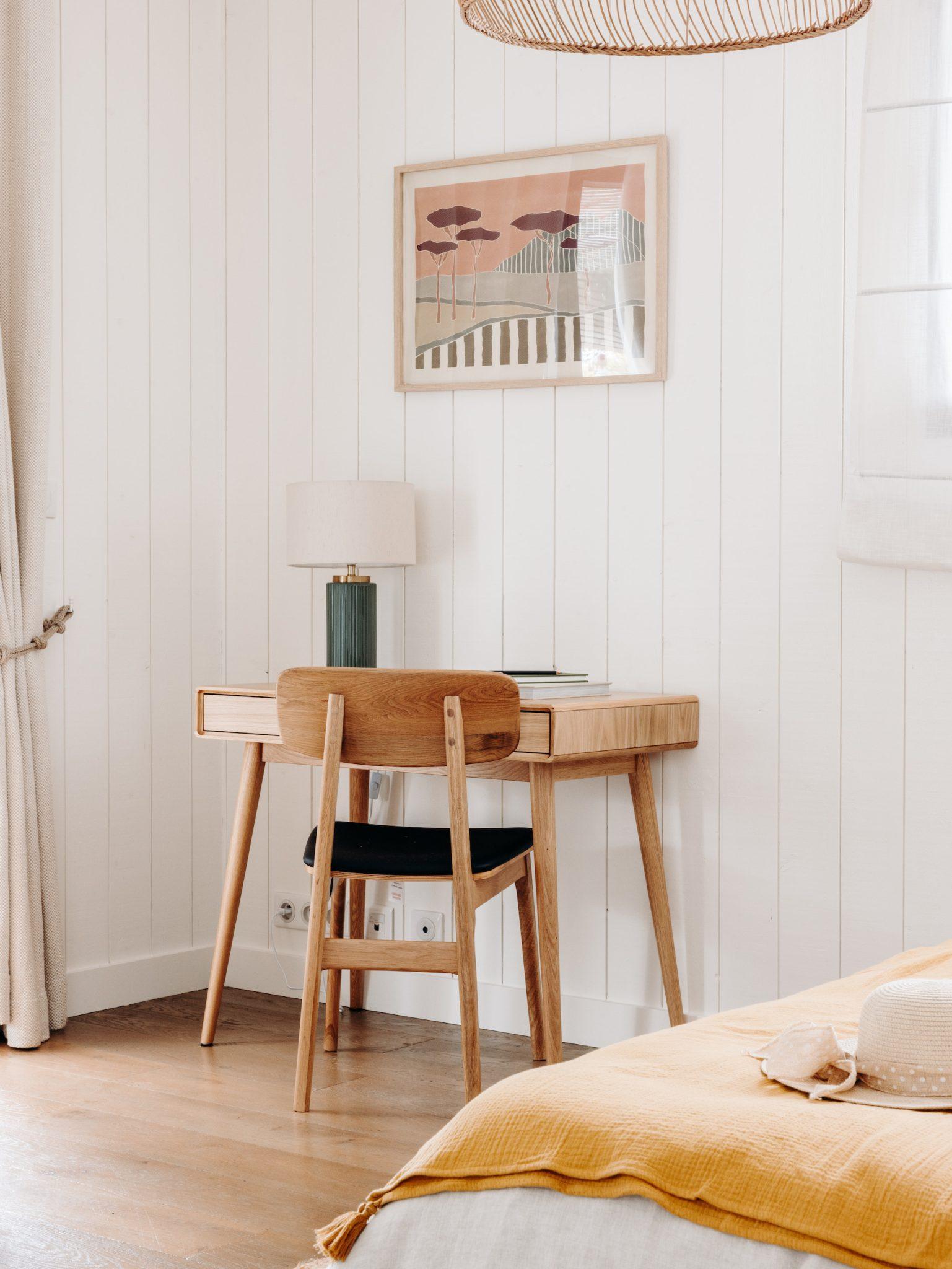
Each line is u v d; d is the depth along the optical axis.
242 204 3.58
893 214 2.65
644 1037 1.47
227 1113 2.53
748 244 2.90
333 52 3.44
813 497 2.83
